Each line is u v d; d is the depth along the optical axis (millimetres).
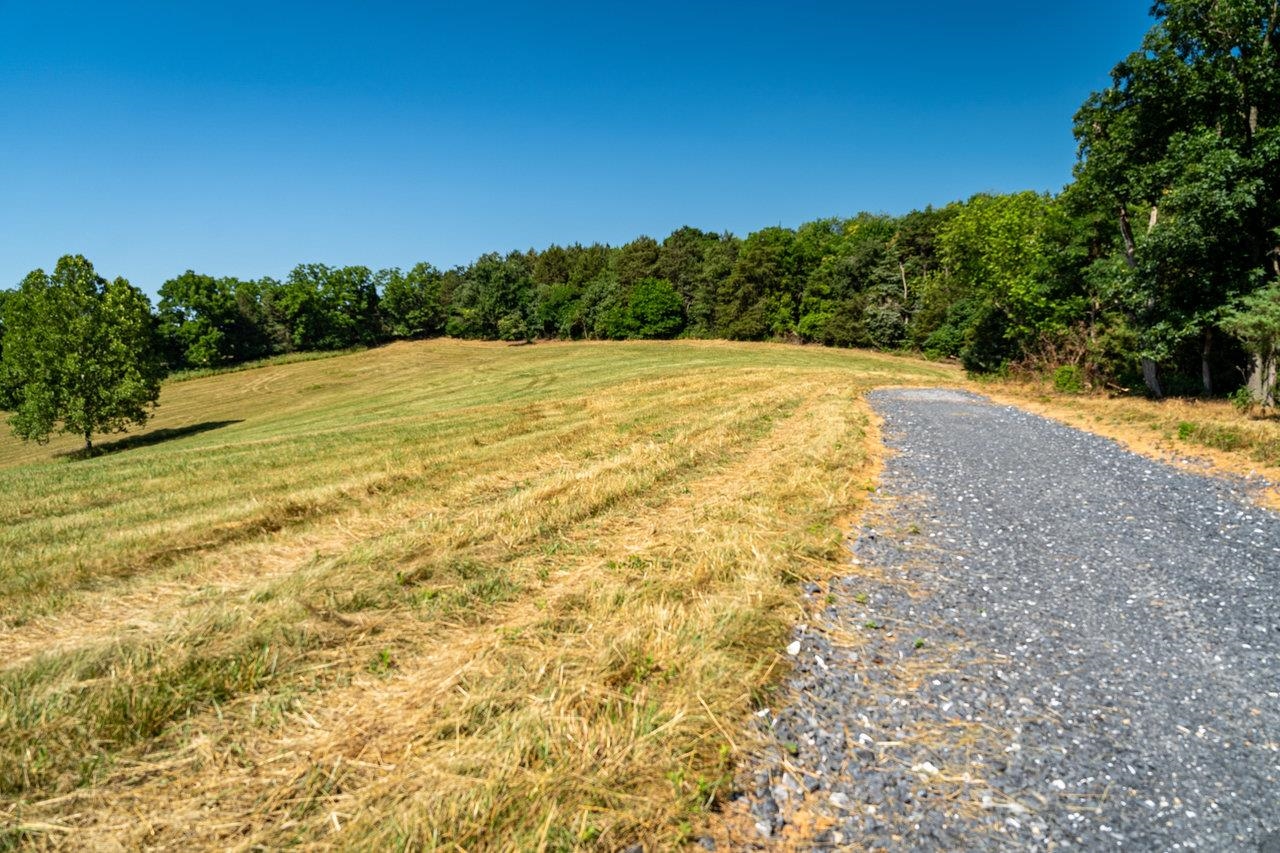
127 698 4246
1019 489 10109
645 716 4070
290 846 3174
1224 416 14242
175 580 6996
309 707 4344
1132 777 3752
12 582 7078
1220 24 15531
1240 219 14609
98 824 3324
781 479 10164
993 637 5426
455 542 7594
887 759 3906
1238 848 3238
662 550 7246
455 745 3832
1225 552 7250
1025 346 27797
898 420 17344
